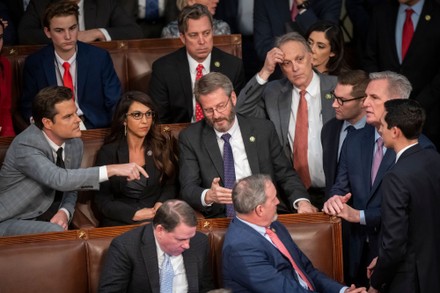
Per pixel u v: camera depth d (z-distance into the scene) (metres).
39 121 17.50
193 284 15.53
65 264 15.77
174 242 14.98
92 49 21.61
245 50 25.80
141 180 18.45
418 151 15.45
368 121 16.72
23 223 17.42
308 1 24.11
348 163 17.73
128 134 18.50
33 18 23.75
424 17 22.98
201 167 18.31
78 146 18.12
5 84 21.36
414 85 23.31
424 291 15.45
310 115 19.59
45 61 21.38
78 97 21.45
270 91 19.92
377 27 23.69
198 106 21.27
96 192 18.44
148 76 22.62
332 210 16.75
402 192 15.06
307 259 16.41
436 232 15.51
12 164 17.59
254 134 18.56
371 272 16.66
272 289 15.23
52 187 17.31
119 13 24.31
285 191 18.70
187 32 20.89
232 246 15.48
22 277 15.59
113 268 15.34
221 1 25.81
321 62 21.44
